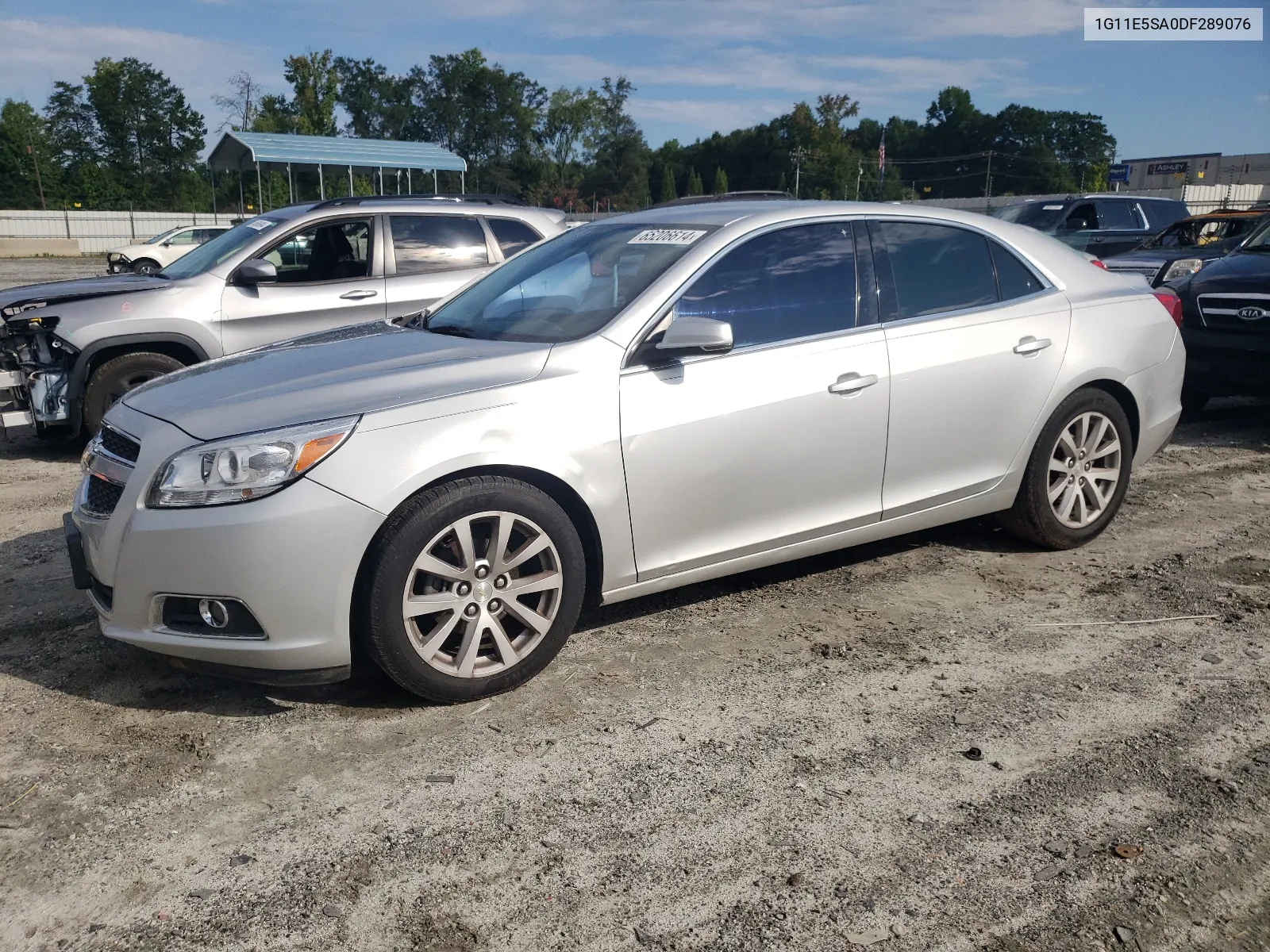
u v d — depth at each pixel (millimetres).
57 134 81938
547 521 3338
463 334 3955
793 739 3113
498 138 91688
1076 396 4609
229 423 3127
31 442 7723
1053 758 2996
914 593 4320
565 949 2232
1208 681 3496
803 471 3873
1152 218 17188
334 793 2844
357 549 3045
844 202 4254
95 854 2578
